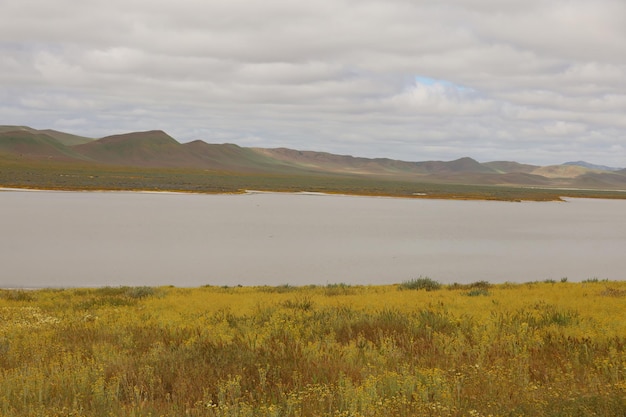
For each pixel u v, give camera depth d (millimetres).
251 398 7105
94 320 15688
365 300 19828
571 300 18391
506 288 26656
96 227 68625
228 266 44375
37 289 31844
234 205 124562
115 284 35375
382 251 55938
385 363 8945
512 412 6223
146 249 52250
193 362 9148
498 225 95250
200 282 37250
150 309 18750
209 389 7594
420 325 12719
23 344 11539
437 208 143250
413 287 28156
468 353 9516
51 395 7574
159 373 8555
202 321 14523
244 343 10461
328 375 8164
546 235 79188
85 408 7016
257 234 68125
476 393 7070
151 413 6691
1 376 8336
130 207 104438
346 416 6195
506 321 13234
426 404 6469
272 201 148375
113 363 9219
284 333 11586
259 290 27906
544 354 9625
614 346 10195
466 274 43062
